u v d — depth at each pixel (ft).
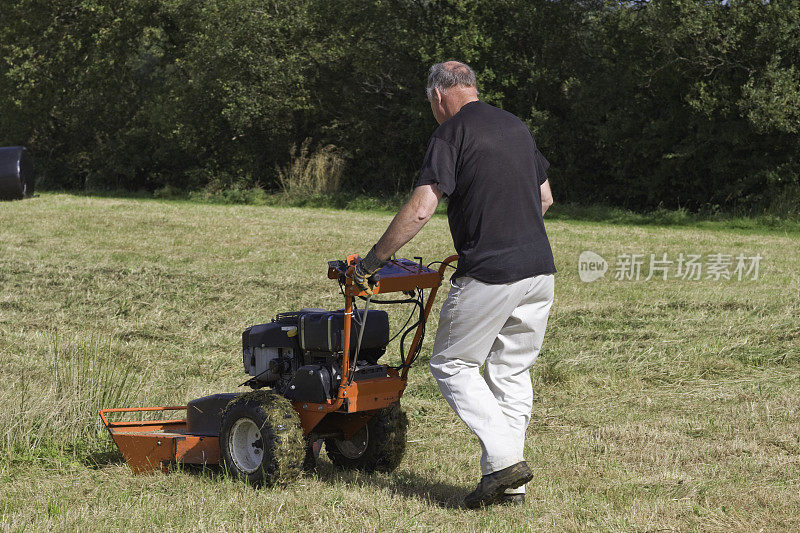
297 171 115.85
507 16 104.32
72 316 39.86
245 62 116.26
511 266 15.71
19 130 138.21
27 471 19.57
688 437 21.71
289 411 17.78
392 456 19.43
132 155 133.90
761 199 91.76
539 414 25.03
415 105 108.68
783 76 83.30
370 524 15.53
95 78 129.70
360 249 63.98
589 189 106.93
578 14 103.55
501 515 15.90
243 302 43.60
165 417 24.11
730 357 31.45
